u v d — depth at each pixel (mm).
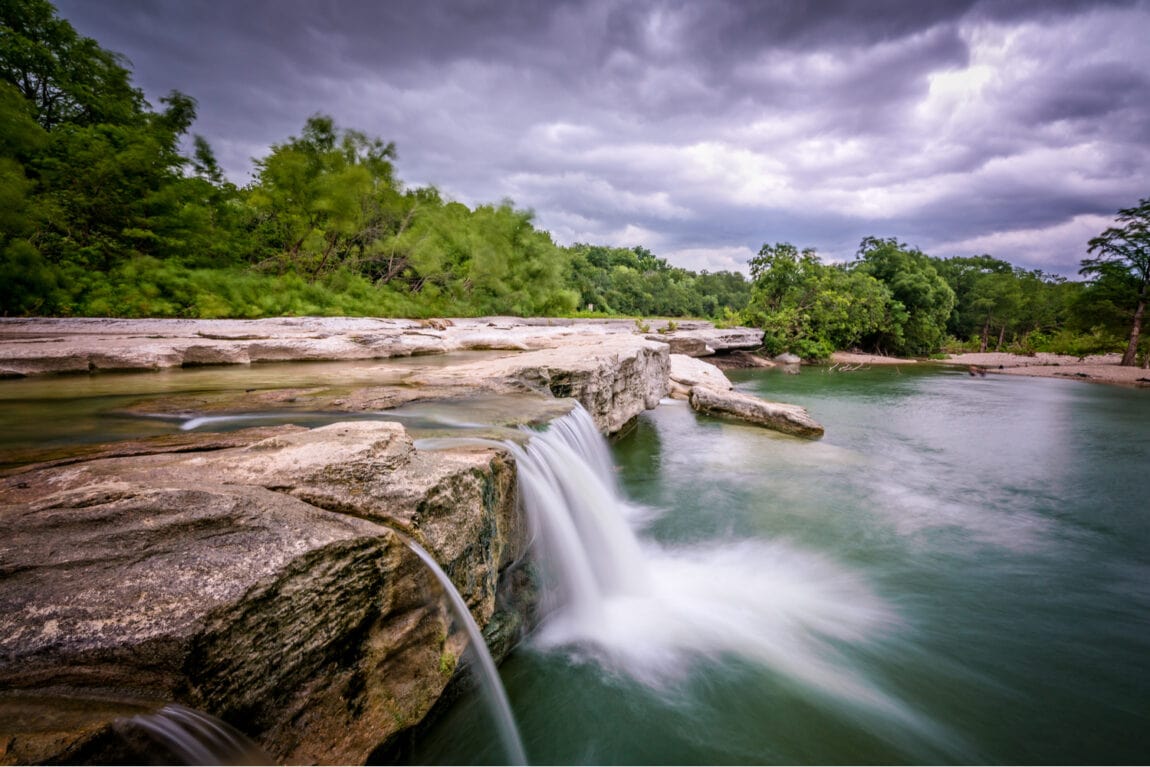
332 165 27516
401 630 2982
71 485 2867
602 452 8852
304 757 2414
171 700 1975
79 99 20453
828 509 9102
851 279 48344
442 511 3430
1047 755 4027
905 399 22703
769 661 5035
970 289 72250
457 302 31953
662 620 5707
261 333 12672
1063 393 25688
